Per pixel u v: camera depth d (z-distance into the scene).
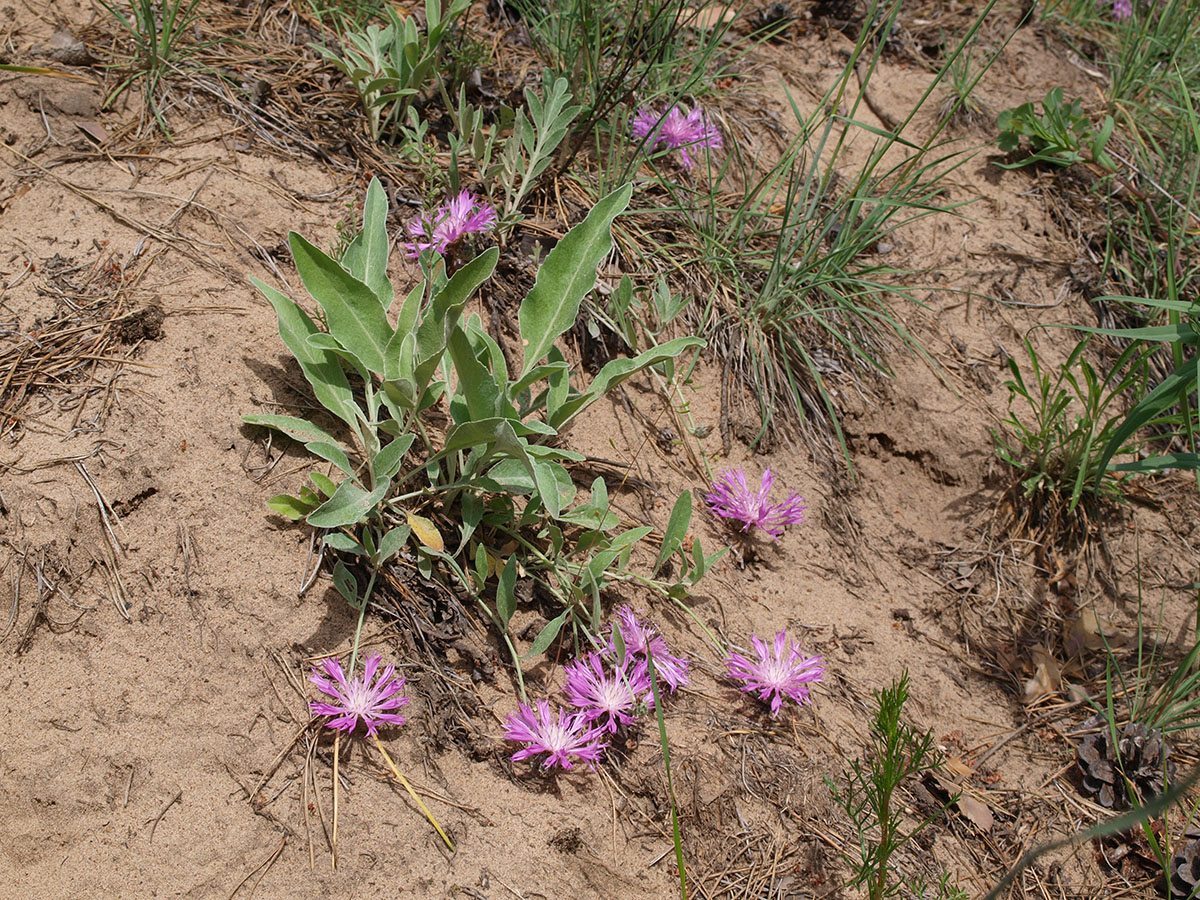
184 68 0.70
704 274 0.74
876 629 0.68
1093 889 0.60
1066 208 0.85
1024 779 0.64
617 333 0.70
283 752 0.52
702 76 0.81
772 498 0.70
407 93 0.70
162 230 0.63
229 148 0.68
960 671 0.68
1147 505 0.76
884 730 0.51
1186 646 0.71
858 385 0.76
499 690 0.57
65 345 0.57
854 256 0.78
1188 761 0.66
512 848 0.52
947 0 0.97
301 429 0.56
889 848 0.52
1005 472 0.75
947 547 0.73
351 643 0.55
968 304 0.80
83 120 0.66
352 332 0.57
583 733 0.56
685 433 0.69
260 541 0.55
